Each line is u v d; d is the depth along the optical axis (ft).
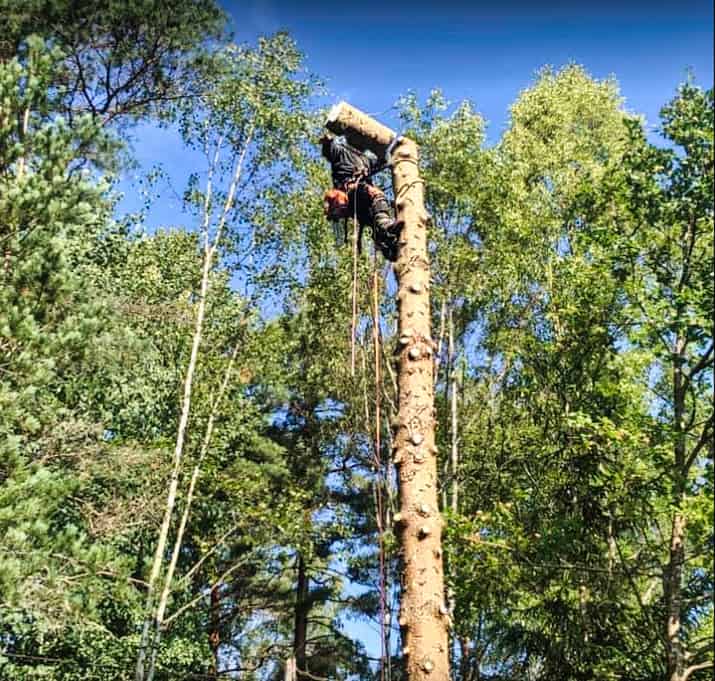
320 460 62.59
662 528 40.63
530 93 58.80
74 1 47.32
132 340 37.17
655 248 35.24
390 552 40.68
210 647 54.03
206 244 47.91
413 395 14.29
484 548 35.76
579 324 38.37
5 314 29.84
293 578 64.34
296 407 64.23
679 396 33.63
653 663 33.14
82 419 36.96
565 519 35.14
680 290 33.47
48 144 33.50
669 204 33.83
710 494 30.35
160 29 48.55
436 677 12.21
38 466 29.99
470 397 51.70
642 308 33.58
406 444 13.97
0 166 33.50
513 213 48.49
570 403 39.22
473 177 50.55
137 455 38.09
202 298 45.96
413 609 12.75
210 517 48.93
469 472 48.60
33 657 36.29
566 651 35.63
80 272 44.16
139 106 51.78
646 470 33.73
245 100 49.42
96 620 30.96
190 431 48.62
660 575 33.12
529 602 36.32
